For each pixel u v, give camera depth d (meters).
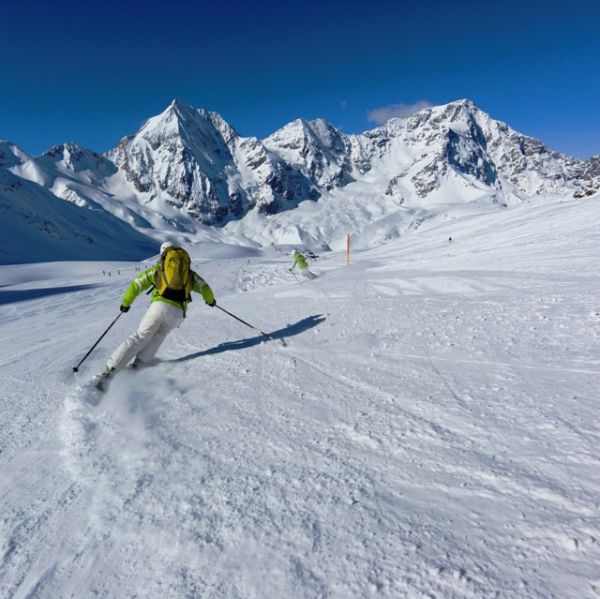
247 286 21.34
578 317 4.21
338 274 17.78
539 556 1.48
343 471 2.16
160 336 4.38
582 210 25.36
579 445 2.07
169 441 2.70
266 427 2.75
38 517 2.12
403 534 1.69
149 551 1.81
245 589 1.55
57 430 3.09
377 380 3.33
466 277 8.69
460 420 2.50
